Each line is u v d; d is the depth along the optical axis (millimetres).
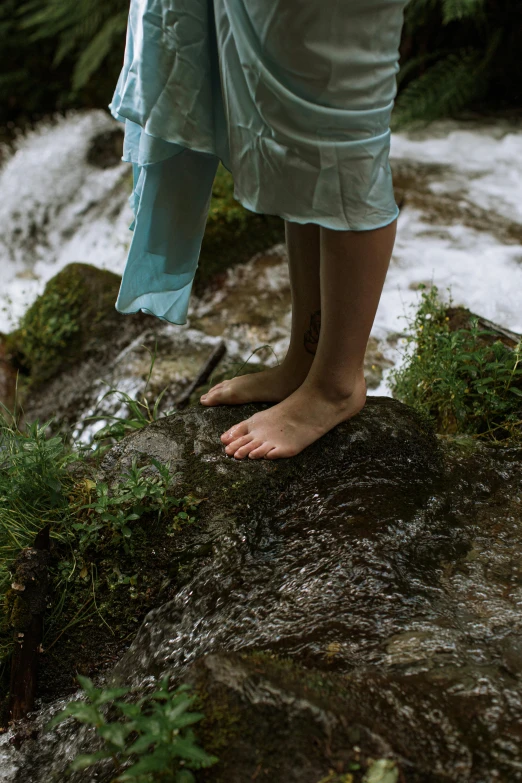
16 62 7988
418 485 1927
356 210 1659
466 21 6406
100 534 1929
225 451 2021
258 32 1548
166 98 1741
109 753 1195
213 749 1182
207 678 1260
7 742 1708
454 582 1592
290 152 1632
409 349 3318
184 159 1873
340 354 1882
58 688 1825
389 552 1668
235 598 1661
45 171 6379
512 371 2297
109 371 3732
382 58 1573
